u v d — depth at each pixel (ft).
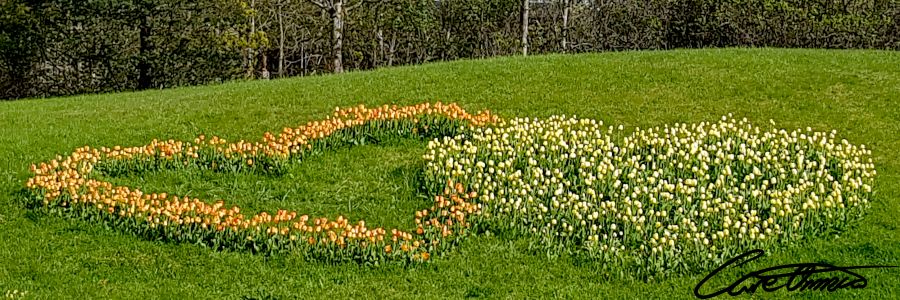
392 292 34.58
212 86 85.20
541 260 37.65
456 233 39.96
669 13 134.31
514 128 51.52
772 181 43.37
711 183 43.16
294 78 85.81
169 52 118.52
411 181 47.52
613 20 155.22
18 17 114.21
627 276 35.78
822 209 41.04
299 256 37.27
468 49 203.72
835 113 59.98
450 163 45.27
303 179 48.39
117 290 34.30
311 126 56.29
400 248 37.68
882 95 63.72
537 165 47.75
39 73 130.00
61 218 41.47
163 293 34.19
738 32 116.16
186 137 57.52
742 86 67.05
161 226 39.83
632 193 41.47
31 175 47.88
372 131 54.13
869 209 42.37
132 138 57.00
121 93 87.20
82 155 47.80
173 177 47.98
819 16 109.50
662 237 37.63
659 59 78.23
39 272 35.76
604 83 69.36
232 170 48.73
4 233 39.83
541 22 195.42
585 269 36.70
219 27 124.98
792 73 70.54
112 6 111.75
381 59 208.44
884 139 54.29
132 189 45.96
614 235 38.34
